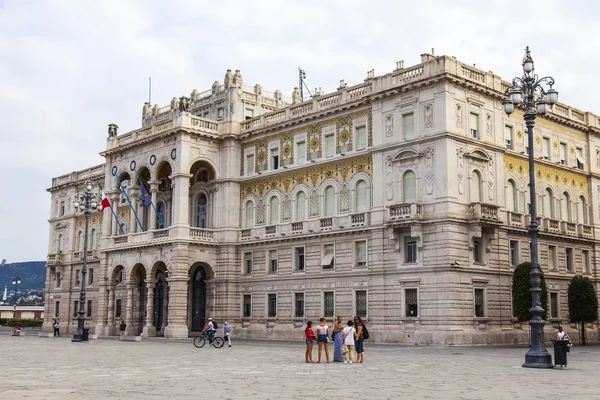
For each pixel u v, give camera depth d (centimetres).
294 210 6612
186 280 6850
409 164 5594
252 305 6862
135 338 6438
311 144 6538
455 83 5469
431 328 5244
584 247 6656
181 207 6944
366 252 5881
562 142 6681
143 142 7519
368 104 6006
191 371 2941
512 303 5669
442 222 5275
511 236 5800
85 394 2075
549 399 1972
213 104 8338
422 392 2142
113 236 7794
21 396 2019
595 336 6531
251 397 2002
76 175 10225
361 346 3462
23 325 12494
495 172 5756
